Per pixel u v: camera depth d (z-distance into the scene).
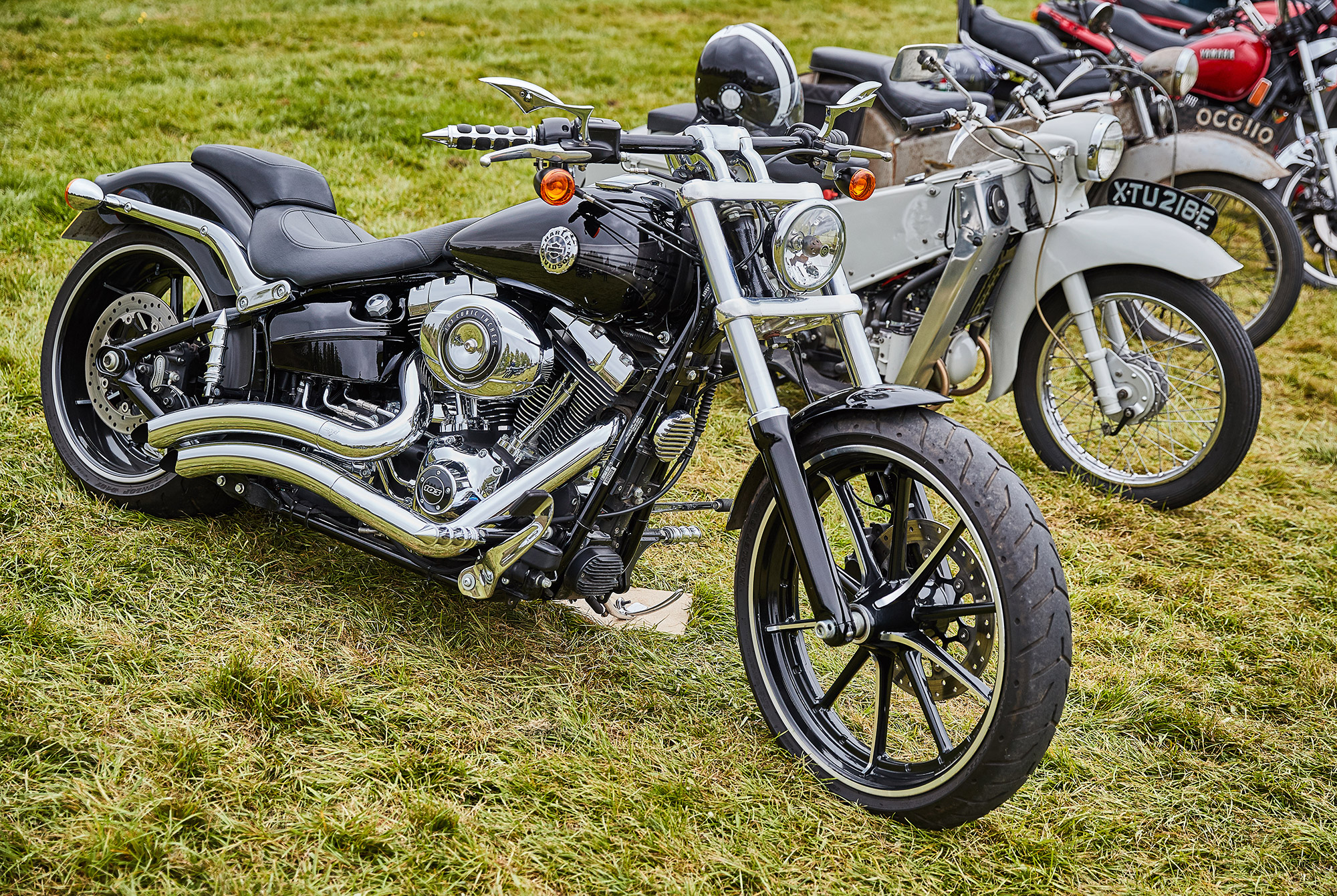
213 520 2.92
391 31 10.69
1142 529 3.54
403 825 1.92
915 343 3.70
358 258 2.47
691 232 2.27
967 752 1.96
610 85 9.08
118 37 9.26
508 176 6.40
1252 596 3.16
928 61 2.89
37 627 2.34
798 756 2.24
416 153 6.65
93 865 1.75
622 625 2.67
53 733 2.04
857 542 2.12
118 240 2.91
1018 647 1.87
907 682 2.12
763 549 2.28
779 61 2.31
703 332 2.24
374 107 7.51
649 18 12.71
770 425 2.07
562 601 2.73
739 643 2.42
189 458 2.65
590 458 2.24
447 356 2.26
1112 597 3.06
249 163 2.80
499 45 10.32
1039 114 3.68
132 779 1.96
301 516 2.62
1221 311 3.50
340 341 2.48
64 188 5.39
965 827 2.11
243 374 2.64
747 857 1.97
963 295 3.61
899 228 3.67
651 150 2.12
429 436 2.44
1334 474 4.09
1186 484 3.63
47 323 3.03
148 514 2.90
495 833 1.95
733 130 2.21
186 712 2.17
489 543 2.38
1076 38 5.75
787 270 2.04
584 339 2.24
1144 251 3.48
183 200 2.79
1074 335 4.92
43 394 3.03
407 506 2.38
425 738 2.17
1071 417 4.40
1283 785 2.35
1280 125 6.03
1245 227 6.68
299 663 2.34
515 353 2.21
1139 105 4.05
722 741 2.29
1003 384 3.84
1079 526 3.54
